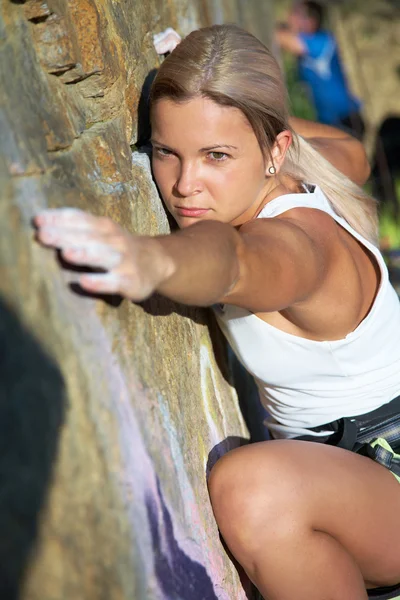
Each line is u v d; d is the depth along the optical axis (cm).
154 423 241
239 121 268
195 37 272
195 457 275
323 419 321
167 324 278
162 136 273
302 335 299
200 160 273
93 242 176
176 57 268
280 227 248
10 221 187
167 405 257
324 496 275
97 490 200
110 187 255
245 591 300
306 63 1155
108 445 208
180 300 203
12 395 175
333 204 311
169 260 188
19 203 194
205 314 339
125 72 295
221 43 268
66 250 176
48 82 236
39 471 181
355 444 316
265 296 229
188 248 197
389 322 312
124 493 211
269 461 277
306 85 1155
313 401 319
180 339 291
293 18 1181
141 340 248
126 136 276
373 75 1351
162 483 237
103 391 211
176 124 268
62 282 203
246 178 277
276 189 296
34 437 181
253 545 273
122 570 204
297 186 304
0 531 168
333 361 305
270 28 1161
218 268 203
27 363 182
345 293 288
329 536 278
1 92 206
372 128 1120
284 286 233
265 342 302
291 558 271
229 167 273
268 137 279
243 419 370
